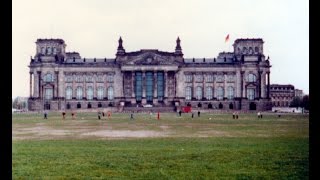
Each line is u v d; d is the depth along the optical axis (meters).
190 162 36.28
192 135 63.31
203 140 55.47
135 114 167.00
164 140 55.75
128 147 47.59
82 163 36.03
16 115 156.25
